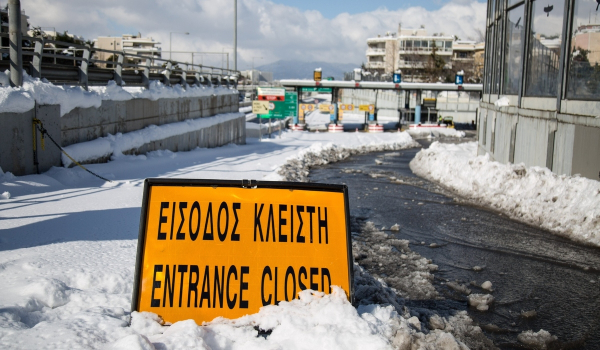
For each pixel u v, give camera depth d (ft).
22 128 41.39
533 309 23.62
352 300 15.75
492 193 52.47
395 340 15.16
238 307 15.16
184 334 13.47
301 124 200.13
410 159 107.96
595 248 34.73
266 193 16.35
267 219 16.10
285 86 205.46
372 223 41.75
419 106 213.25
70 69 53.31
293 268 15.75
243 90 302.45
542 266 30.58
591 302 24.64
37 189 38.55
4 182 37.60
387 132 196.24
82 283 19.25
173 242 15.51
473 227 41.06
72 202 34.83
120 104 62.03
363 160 105.29
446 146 101.50
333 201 16.61
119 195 38.40
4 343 12.82
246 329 14.53
